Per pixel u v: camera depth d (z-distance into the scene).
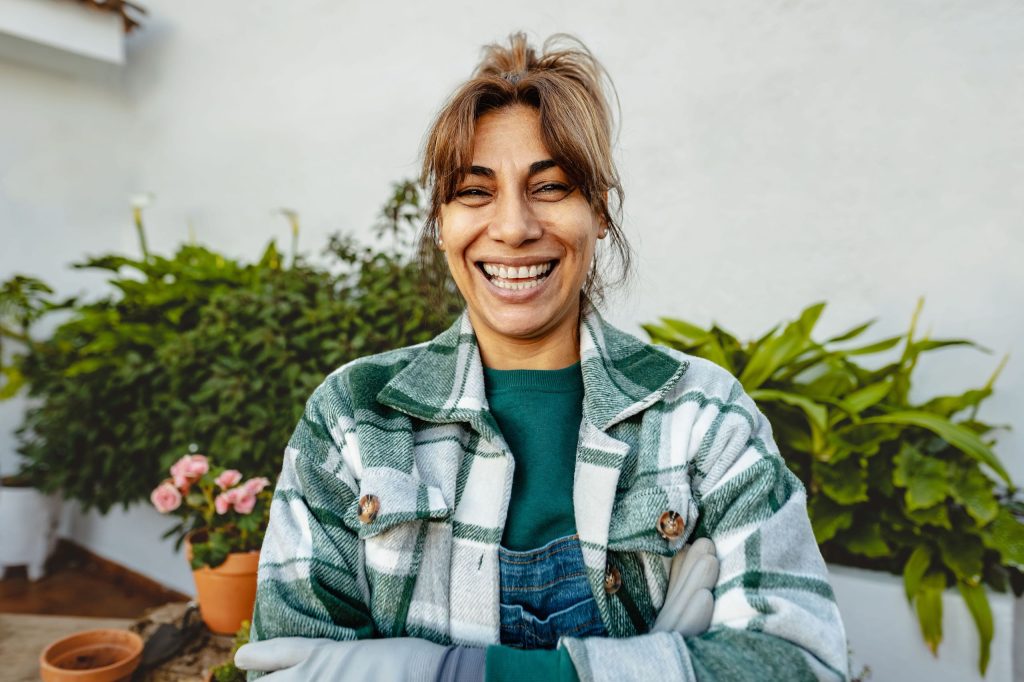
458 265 0.93
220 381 2.50
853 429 1.97
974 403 2.02
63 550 3.72
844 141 2.36
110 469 3.02
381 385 0.97
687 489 0.85
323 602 0.81
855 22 2.34
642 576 0.85
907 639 1.77
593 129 0.90
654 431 0.90
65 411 3.12
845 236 2.36
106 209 4.70
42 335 4.25
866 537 1.87
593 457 0.88
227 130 4.17
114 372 2.93
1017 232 2.09
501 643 0.84
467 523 0.87
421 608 0.84
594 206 0.93
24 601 3.12
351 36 3.61
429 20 3.33
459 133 0.87
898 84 2.27
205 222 4.30
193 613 2.02
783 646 0.73
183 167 4.43
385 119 3.47
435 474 0.89
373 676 0.74
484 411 0.91
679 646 0.73
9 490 3.30
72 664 1.80
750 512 0.82
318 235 3.74
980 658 1.68
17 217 4.26
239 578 1.88
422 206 3.15
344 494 0.89
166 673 1.77
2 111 4.19
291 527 0.88
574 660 0.72
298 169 3.84
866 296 2.32
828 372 2.11
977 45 2.15
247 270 3.17
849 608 1.85
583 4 2.91
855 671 1.69
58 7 3.91
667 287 2.71
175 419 2.69
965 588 1.73
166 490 1.99
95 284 4.62
